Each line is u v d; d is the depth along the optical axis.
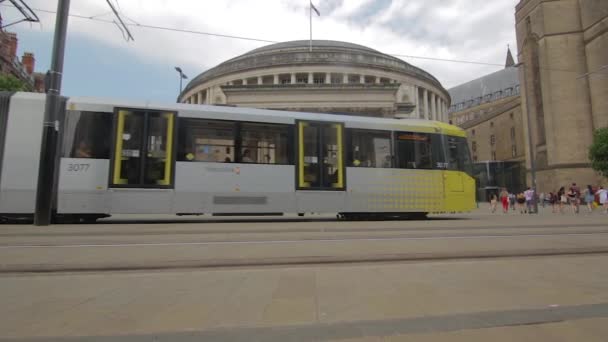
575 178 48.22
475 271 5.21
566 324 3.21
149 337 2.94
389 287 4.39
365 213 15.50
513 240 8.13
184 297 4.00
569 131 49.12
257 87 44.28
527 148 55.59
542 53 51.94
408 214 16.41
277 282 4.61
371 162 14.70
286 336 2.96
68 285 4.47
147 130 12.64
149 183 12.44
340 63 60.38
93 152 12.12
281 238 8.39
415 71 66.88
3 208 11.53
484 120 86.81
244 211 13.19
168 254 6.33
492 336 2.96
